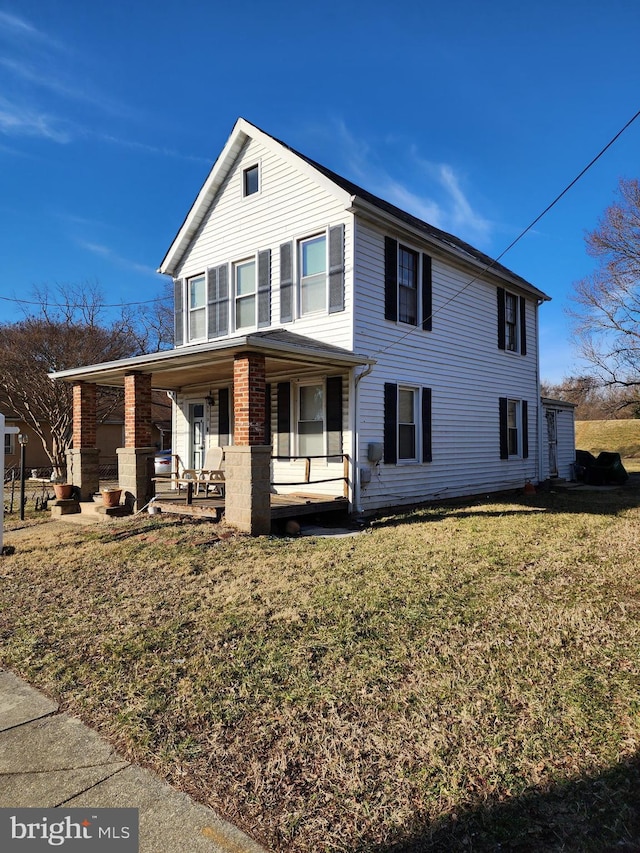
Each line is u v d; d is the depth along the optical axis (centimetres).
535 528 806
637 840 206
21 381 1973
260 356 820
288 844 213
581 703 302
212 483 938
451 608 455
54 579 607
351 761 263
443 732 282
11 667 389
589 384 2600
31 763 272
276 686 338
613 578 527
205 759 270
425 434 1162
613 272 2455
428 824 220
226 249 1227
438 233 1422
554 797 231
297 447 1103
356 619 438
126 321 2269
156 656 390
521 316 1540
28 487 1756
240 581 554
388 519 962
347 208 985
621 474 1702
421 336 1157
